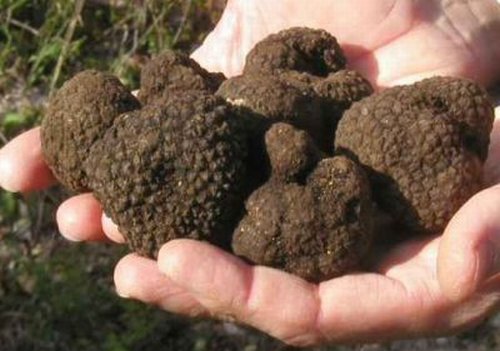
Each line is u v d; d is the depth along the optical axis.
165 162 0.33
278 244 0.32
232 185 0.33
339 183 0.33
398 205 0.34
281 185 0.33
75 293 0.58
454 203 0.34
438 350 0.56
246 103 0.36
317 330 0.32
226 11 0.48
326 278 0.33
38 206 0.61
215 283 0.31
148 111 0.34
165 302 0.33
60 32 0.65
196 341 0.57
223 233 0.34
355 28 0.46
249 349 0.57
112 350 0.56
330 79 0.39
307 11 0.46
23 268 0.59
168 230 0.33
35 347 0.57
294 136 0.33
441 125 0.34
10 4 0.66
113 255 0.60
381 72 0.45
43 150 0.38
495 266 0.29
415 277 0.32
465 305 0.32
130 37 0.66
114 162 0.33
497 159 0.37
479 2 0.46
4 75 0.65
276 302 0.31
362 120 0.35
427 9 0.45
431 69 0.45
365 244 0.33
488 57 0.45
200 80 0.39
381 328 0.32
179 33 0.63
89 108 0.36
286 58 0.41
